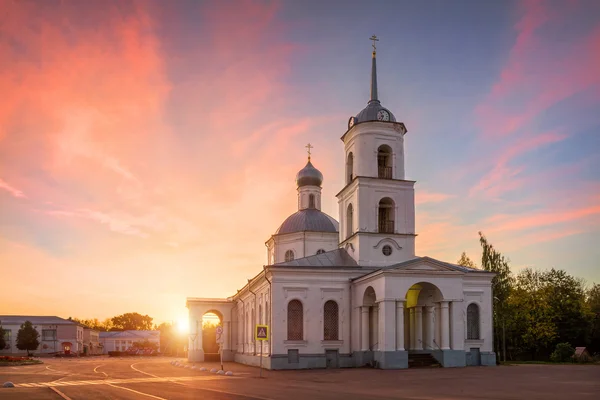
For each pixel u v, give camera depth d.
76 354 124.19
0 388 31.05
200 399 24.30
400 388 29.36
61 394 27.25
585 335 79.69
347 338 52.28
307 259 54.66
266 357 51.81
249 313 64.00
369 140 55.88
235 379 37.34
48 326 135.50
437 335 49.31
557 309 80.12
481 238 75.12
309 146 75.25
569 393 25.84
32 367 59.56
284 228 70.06
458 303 48.78
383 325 47.19
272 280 51.59
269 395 25.88
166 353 129.50
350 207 57.31
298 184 74.00
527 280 83.69
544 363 59.62
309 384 32.62
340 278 52.94
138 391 28.55
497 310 72.31
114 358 100.62
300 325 51.75
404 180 55.47
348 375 40.12
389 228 55.22
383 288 47.56
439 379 35.16
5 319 137.50
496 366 49.81
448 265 49.00
